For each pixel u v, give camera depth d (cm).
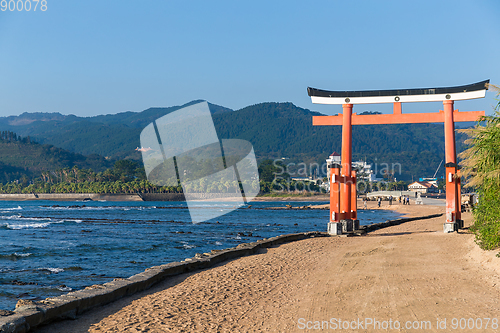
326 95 2284
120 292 902
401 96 2205
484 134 1223
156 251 2491
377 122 2256
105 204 13262
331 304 795
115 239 3228
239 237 3372
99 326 682
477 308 689
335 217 2305
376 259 1335
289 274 1194
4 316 624
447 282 915
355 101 2250
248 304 841
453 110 2169
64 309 716
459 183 2228
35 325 651
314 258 1491
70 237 3422
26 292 1401
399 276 1020
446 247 1523
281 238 2062
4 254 2330
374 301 787
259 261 1459
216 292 966
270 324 681
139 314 763
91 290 867
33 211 8675
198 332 646
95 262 2080
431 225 3178
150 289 1013
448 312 675
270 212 8575
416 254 1391
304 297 877
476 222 1446
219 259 1461
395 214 7175
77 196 17188
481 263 1106
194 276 1188
